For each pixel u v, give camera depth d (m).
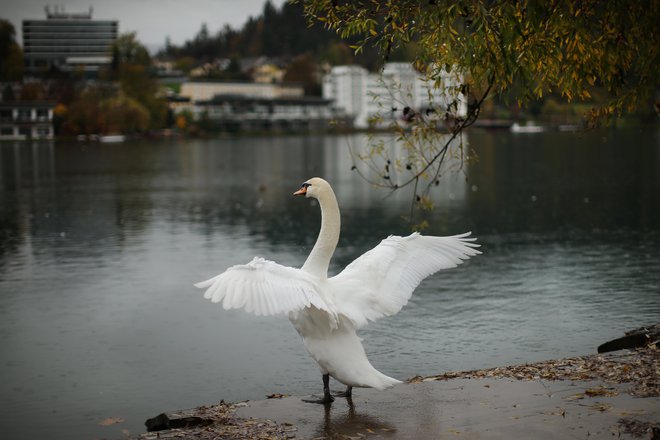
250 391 13.40
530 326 16.86
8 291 21.41
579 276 21.97
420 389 9.77
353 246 28.95
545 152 95.31
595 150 95.56
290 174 69.19
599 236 29.77
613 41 10.34
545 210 39.09
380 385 8.28
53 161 88.19
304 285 7.70
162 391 13.47
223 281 7.39
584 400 8.93
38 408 12.71
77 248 28.78
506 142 126.00
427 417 8.73
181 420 9.09
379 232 32.59
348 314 8.38
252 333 16.97
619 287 20.42
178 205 44.03
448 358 14.82
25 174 69.19
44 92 180.75
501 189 51.03
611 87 10.73
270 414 9.20
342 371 8.46
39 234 32.69
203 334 16.97
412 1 10.25
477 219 36.28
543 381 9.78
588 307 18.38
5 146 125.50
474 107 10.99
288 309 7.44
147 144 137.62
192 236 31.75
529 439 7.85
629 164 71.00
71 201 46.34
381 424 8.59
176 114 193.38
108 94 170.62
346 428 8.55
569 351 15.00
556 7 9.95
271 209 41.88
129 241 30.45
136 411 12.53
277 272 7.66
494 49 9.98
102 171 72.88
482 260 24.81
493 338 16.05
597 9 10.37
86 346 16.20
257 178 64.75
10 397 13.27
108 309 19.28
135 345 16.23
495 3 9.89
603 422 8.19
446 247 9.01
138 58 199.00
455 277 22.14
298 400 9.68
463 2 9.40
